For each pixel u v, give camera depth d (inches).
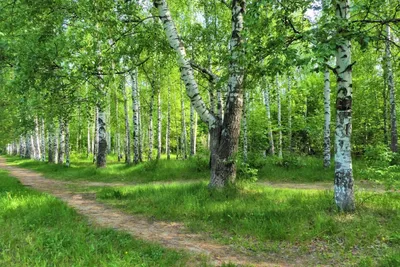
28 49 391.9
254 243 231.0
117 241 226.5
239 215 282.5
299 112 1112.8
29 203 339.6
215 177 387.5
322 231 234.5
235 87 382.9
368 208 284.7
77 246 201.8
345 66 276.5
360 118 868.6
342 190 275.4
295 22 284.5
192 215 306.2
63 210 311.0
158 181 604.7
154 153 1596.9
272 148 839.1
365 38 211.0
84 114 597.3
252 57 255.8
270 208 297.7
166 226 280.4
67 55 400.2
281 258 204.8
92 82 501.7
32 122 837.8
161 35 457.1
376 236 225.1
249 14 242.1
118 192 425.1
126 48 439.8
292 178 559.2
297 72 965.2
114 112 1393.9
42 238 215.3
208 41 500.7
